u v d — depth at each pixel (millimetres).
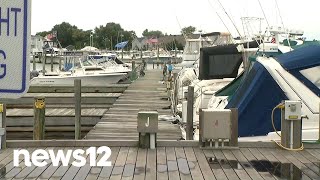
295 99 7645
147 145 6598
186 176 5117
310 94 7680
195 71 17031
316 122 7492
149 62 49344
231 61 13328
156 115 6555
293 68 7828
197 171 5344
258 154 6266
